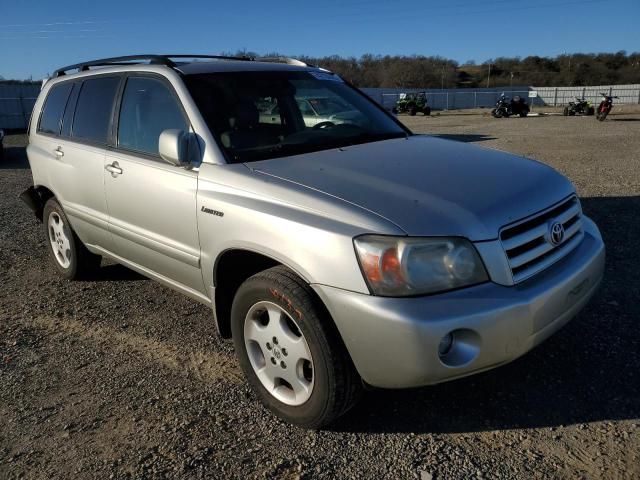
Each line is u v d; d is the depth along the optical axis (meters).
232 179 3.13
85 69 4.95
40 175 5.18
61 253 5.31
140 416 3.12
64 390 3.42
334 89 4.36
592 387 3.19
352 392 2.73
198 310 4.54
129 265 4.30
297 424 2.94
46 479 2.65
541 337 2.71
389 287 2.48
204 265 3.32
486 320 2.48
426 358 2.44
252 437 2.91
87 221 4.54
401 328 2.42
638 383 3.21
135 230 3.91
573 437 2.79
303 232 2.70
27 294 5.02
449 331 2.43
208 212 3.20
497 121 29.34
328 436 2.90
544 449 2.72
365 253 2.52
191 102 3.52
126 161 3.89
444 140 4.00
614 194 7.87
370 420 3.02
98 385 3.46
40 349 3.97
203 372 3.57
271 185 2.96
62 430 3.02
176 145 3.25
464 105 59.56
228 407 3.18
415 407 3.11
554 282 2.74
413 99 40.41
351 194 2.78
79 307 4.68
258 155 3.38
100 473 2.68
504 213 2.71
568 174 9.73
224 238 3.10
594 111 33.91
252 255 3.12
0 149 15.39
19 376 3.61
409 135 4.16
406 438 2.86
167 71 3.77
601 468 2.57
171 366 3.66
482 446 2.77
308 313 2.67
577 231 3.21
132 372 3.60
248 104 3.70
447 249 2.52
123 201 3.94
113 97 4.25
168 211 3.52
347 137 3.81
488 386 3.26
